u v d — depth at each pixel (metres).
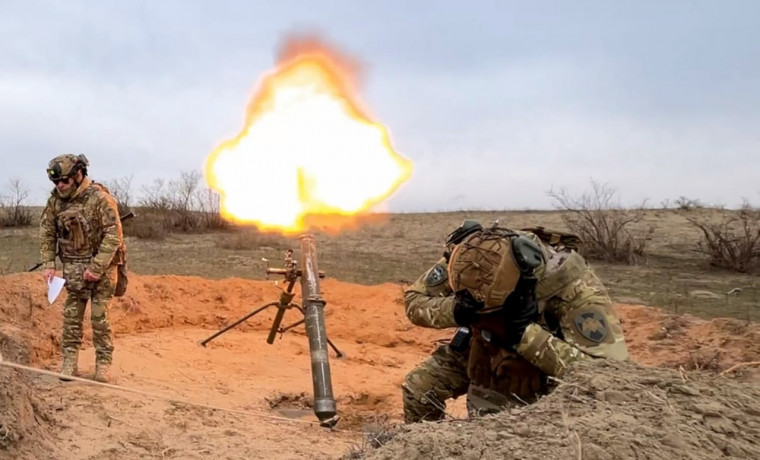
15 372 5.50
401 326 12.41
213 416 6.80
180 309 12.28
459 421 3.64
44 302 10.36
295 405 8.46
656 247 21.16
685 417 3.36
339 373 9.94
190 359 9.61
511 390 4.45
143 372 8.54
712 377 3.89
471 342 4.68
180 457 5.53
